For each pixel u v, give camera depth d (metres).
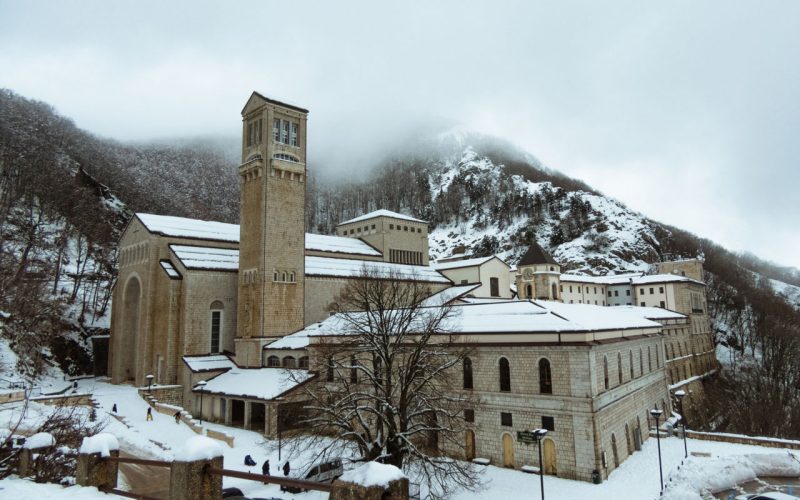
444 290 89.94
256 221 76.38
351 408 38.00
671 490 36.91
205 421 67.31
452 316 52.56
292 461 46.59
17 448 22.44
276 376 64.81
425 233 112.06
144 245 81.69
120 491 15.31
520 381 45.91
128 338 86.06
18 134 181.25
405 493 9.56
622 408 50.41
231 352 78.62
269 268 74.62
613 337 50.34
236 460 48.22
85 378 91.50
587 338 42.78
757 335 153.38
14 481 18.94
